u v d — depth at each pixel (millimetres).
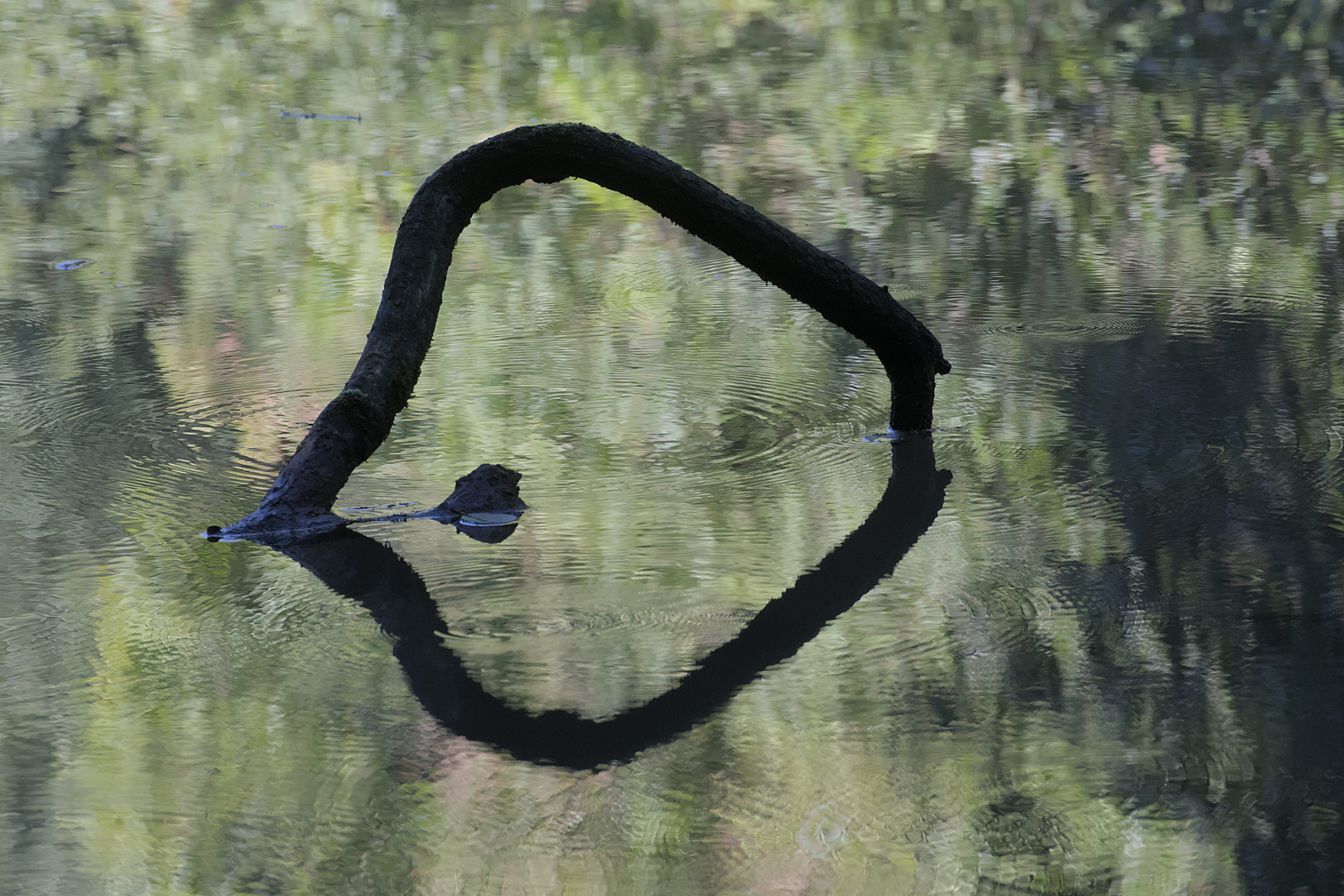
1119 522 5539
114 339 8258
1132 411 6855
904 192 12039
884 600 4906
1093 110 15180
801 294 6480
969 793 3707
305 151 13789
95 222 11328
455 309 9047
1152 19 20875
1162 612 4750
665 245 10820
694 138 14039
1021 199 11766
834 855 3449
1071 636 4594
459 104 15805
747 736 4016
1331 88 15953
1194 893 3285
